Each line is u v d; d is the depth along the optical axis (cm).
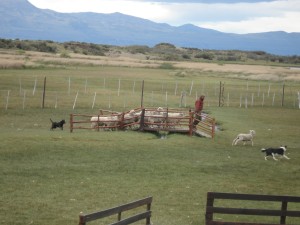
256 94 8619
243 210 1711
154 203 2405
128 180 2838
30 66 11075
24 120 4975
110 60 15550
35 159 3200
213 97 8012
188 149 3831
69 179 2780
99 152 3509
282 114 6350
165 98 7519
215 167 3297
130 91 8125
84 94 7369
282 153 3638
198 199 2525
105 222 2073
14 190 2495
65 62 12950
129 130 4578
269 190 2773
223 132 4803
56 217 2097
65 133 4209
